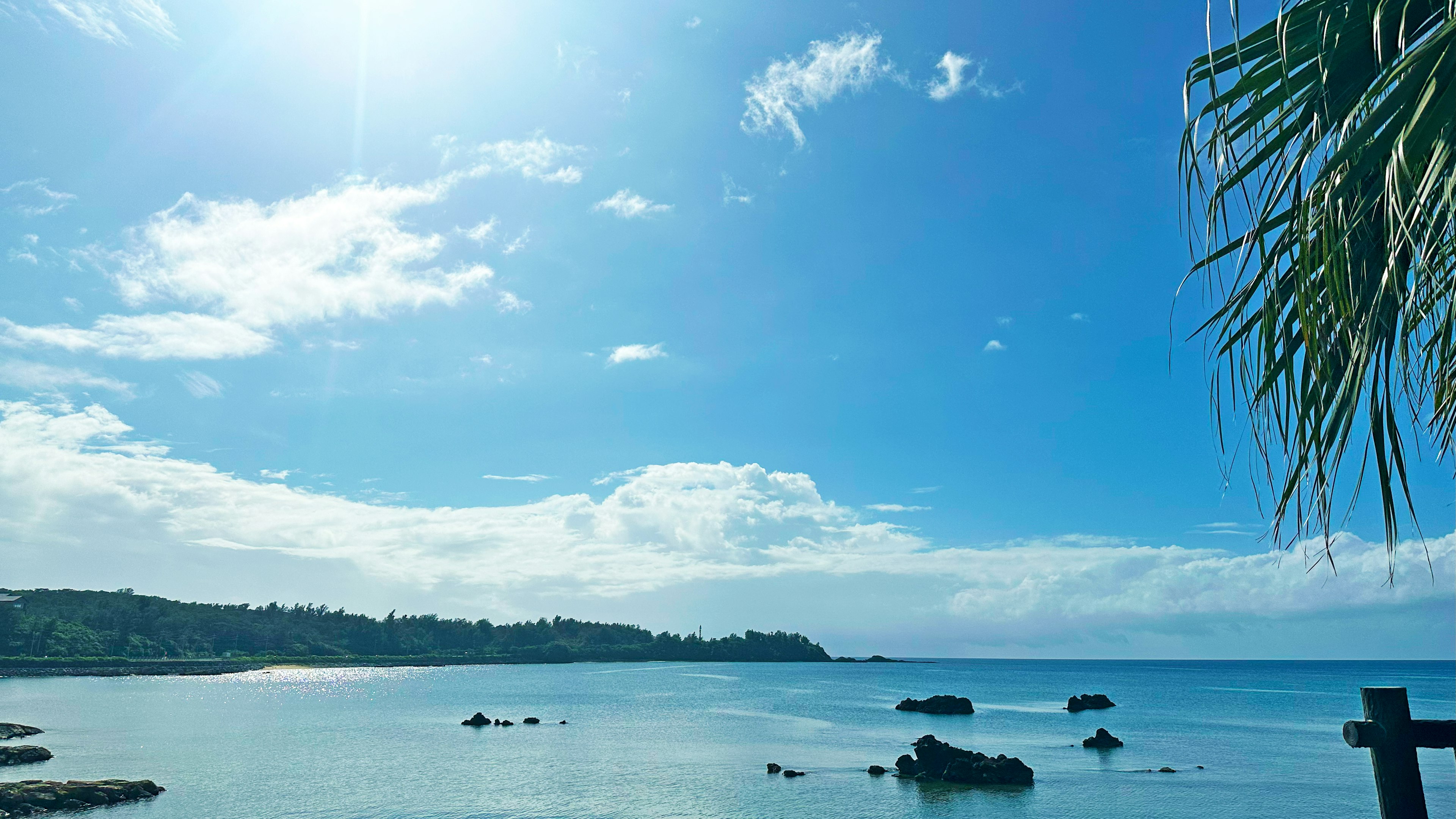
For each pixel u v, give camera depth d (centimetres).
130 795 4494
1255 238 360
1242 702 12500
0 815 3925
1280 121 346
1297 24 339
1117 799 4553
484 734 7925
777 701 12719
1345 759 6025
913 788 4916
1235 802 4469
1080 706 10700
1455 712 8356
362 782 5162
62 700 11356
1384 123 285
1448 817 3903
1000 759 5156
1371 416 351
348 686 17038
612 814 4253
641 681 19912
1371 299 335
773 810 4359
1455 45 264
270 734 7738
